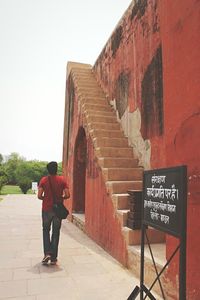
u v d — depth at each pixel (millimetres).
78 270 4699
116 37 9266
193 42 3254
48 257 4902
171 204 2689
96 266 4926
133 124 7473
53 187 5203
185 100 3365
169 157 3674
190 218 3139
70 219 10602
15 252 5793
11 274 4469
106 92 10234
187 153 3289
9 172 52656
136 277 4402
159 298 3615
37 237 7277
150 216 3117
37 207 15305
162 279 3662
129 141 7684
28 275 4430
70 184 11242
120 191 5895
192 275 3037
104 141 7449
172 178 2697
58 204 5148
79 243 6691
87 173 8008
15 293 3738
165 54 3889
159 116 6008
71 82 12273
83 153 10641
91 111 8875
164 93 3883
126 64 8211
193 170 3160
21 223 9570
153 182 3090
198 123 3119
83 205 10555
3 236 7391
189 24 3344
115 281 4223
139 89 7168
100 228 6453
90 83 11172
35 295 3682
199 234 2977
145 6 7004
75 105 10781
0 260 5223
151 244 5012
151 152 6336
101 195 6492
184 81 3400
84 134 10023
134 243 4902
